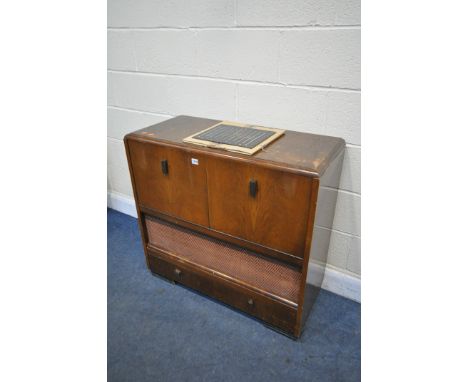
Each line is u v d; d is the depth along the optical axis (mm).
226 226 1245
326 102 1270
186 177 1254
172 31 1528
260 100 1418
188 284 1554
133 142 1342
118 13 1658
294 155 1100
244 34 1340
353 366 1239
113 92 1923
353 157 1300
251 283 1334
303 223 1062
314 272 1274
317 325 1411
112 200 2381
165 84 1688
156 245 1590
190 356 1295
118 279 1707
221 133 1303
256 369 1240
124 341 1362
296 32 1226
